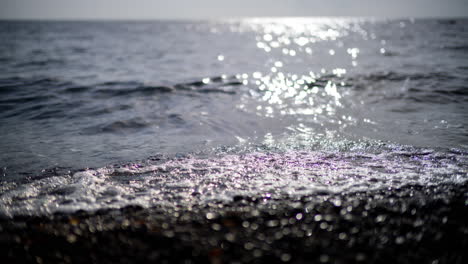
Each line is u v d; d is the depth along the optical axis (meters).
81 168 2.90
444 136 3.73
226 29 61.16
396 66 10.39
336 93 6.71
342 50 18.22
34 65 11.80
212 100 6.21
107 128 4.37
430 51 14.98
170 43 25.17
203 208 2.07
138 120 4.75
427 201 2.07
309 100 6.12
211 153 3.29
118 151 3.41
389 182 2.40
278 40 29.55
